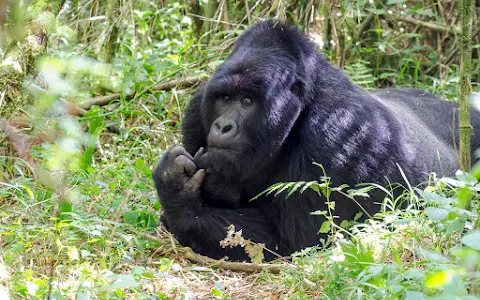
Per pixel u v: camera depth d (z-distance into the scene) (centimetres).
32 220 859
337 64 1260
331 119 875
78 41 1355
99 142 1115
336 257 715
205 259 844
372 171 884
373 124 896
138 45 1380
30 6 720
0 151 990
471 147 1121
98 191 908
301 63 889
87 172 962
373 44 1609
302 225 869
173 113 1296
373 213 891
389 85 1605
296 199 869
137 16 1371
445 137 1115
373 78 1412
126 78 1202
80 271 693
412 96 1191
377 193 890
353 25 1542
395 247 768
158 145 1195
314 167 866
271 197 908
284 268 766
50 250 793
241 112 857
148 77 1179
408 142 962
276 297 718
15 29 645
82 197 918
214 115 885
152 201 975
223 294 719
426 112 1144
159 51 1367
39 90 678
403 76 1560
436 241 753
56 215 840
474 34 1553
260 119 853
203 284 765
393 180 908
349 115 880
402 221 705
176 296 709
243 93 855
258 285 767
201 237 863
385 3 1598
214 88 867
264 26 912
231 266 822
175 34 1526
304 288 712
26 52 780
